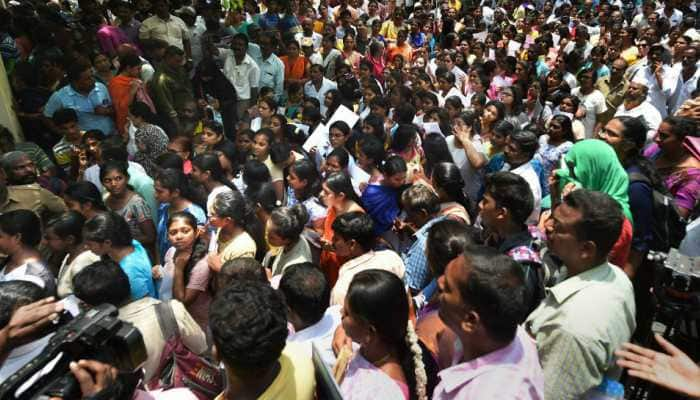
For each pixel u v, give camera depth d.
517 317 1.66
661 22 11.59
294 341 2.38
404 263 3.61
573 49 10.63
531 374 1.67
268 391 1.67
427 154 5.18
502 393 1.57
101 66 6.57
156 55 7.37
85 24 8.39
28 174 4.17
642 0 15.80
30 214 3.35
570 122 5.17
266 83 8.41
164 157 4.85
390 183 4.15
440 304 1.87
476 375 1.67
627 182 3.46
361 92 7.74
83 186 3.96
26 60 6.75
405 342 1.94
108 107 6.19
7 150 4.94
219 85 7.78
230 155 5.29
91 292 2.44
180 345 2.49
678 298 2.39
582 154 3.57
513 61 9.09
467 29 12.77
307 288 2.43
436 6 14.83
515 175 2.83
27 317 2.02
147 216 4.26
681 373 1.58
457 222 2.71
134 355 1.61
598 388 2.03
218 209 3.57
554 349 1.99
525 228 2.83
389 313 1.88
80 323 1.61
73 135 5.38
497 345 1.70
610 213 2.11
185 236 3.40
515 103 7.20
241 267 2.84
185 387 2.45
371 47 10.02
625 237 3.04
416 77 8.26
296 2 12.14
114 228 3.21
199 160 4.57
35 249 3.42
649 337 2.59
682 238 3.47
